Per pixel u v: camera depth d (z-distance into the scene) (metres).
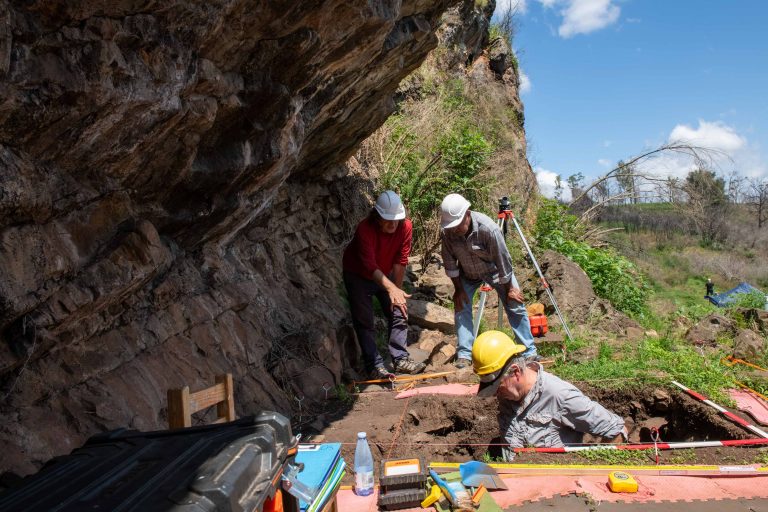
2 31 2.19
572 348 6.24
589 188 15.23
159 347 3.94
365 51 4.73
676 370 5.09
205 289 4.80
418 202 10.01
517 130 17.73
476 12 16.83
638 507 3.04
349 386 5.68
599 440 4.11
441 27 15.45
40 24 2.37
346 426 4.59
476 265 5.66
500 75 18.25
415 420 4.82
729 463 3.63
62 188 2.95
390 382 5.71
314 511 2.36
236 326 4.91
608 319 8.00
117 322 3.73
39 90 2.44
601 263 10.39
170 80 3.06
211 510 1.59
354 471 3.42
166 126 3.28
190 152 3.64
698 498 3.13
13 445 2.67
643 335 7.35
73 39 2.50
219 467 1.78
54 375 3.09
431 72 14.43
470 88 15.91
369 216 5.78
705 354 6.05
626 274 10.81
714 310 8.73
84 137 2.85
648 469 3.45
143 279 3.58
